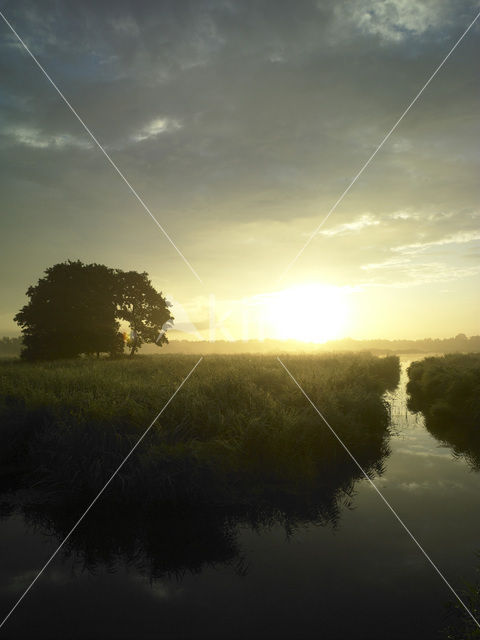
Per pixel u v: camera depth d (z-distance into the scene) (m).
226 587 4.72
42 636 3.92
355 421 10.85
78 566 5.24
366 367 23.62
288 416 9.41
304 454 8.72
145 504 6.89
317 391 12.24
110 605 4.44
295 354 32.72
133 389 11.58
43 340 35.31
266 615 4.18
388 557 5.31
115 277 41.28
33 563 5.31
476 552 5.38
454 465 9.05
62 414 9.31
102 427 8.48
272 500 7.10
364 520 6.39
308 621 4.09
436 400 16.53
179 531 6.10
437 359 26.92
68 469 7.51
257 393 11.09
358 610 4.25
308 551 5.50
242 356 26.97
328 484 7.84
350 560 5.25
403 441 11.09
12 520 6.45
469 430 12.29
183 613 4.27
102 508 6.80
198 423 9.29
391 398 19.47
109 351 37.50
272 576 4.92
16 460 8.55
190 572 5.07
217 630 4.00
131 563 5.29
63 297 35.84
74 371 16.56
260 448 8.34
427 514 6.59
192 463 7.35
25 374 15.25
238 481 7.68
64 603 4.47
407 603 4.33
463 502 7.04
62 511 6.72
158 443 8.00
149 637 3.88
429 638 3.77
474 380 14.66
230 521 6.39
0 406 9.78
